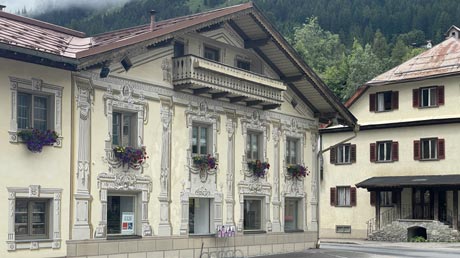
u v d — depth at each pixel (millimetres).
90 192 19297
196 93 23062
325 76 88875
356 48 100812
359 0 131125
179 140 22469
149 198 21234
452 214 41000
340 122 29984
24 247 17312
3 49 15711
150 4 141250
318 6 132250
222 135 24344
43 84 18078
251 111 25828
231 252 24375
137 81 21016
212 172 23781
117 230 20344
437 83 42875
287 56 25906
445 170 41688
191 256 22641
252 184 25672
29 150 17594
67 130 18703
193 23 21469
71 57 17281
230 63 24969
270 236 26438
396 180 42125
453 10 114438
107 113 19969
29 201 17781
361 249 32375
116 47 18625
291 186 27906
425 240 40094
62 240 18359
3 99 17078
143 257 20875
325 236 46531
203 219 23609
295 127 28375
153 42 19906
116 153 20172
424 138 42719
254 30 24922
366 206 44625
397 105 44375
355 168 45500
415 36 112375
